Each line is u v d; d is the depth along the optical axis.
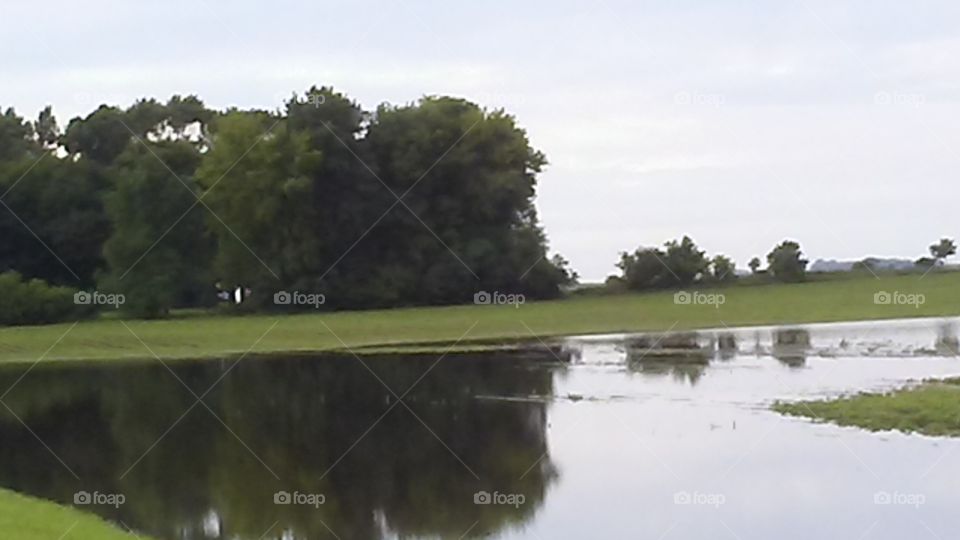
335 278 79.25
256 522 29.11
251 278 78.25
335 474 34.44
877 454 31.91
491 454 35.72
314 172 79.81
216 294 78.25
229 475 34.72
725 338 60.78
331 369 56.31
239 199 78.44
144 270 76.38
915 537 25.02
